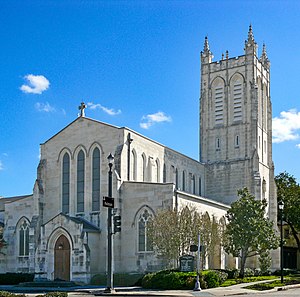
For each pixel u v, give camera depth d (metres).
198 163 88.44
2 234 72.06
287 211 93.88
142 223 61.84
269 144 94.25
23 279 63.28
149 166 71.06
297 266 100.50
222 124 91.50
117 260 62.03
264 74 96.00
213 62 94.75
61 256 61.50
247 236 61.97
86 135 68.94
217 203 71.50
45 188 71.06
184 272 49.62
